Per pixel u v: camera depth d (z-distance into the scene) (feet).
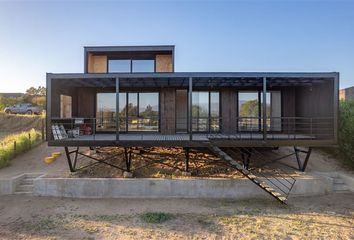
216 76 32.30
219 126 42.93
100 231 22.04
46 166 39.29
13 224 23.72
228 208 27.58
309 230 21.98
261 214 25.75
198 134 40.75
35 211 27.02
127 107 43.37
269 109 43.14
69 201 30.25
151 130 43.04
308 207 27.63
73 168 36.09
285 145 32.27
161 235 21.21
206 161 38.70
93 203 29.60
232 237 20.79
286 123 42.78
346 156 38.63
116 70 46.78
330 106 33.17
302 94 40.96
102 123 43.37
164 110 42.93
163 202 29.84
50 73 32.09
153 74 32.32
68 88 40.60
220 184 31.50
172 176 34.35
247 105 43.11
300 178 32.22
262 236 20.93
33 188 32.40
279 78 33.83
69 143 32.09
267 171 35.99
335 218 24.61
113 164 37.83
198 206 28.35
